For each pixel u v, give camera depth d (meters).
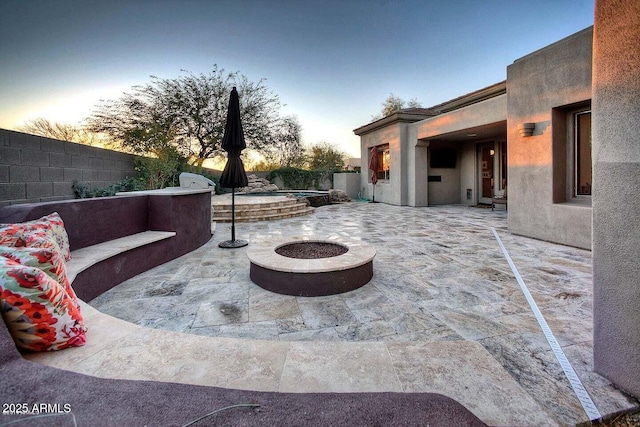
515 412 1.43
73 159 6.96
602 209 1.88
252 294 3.51
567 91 5.54
